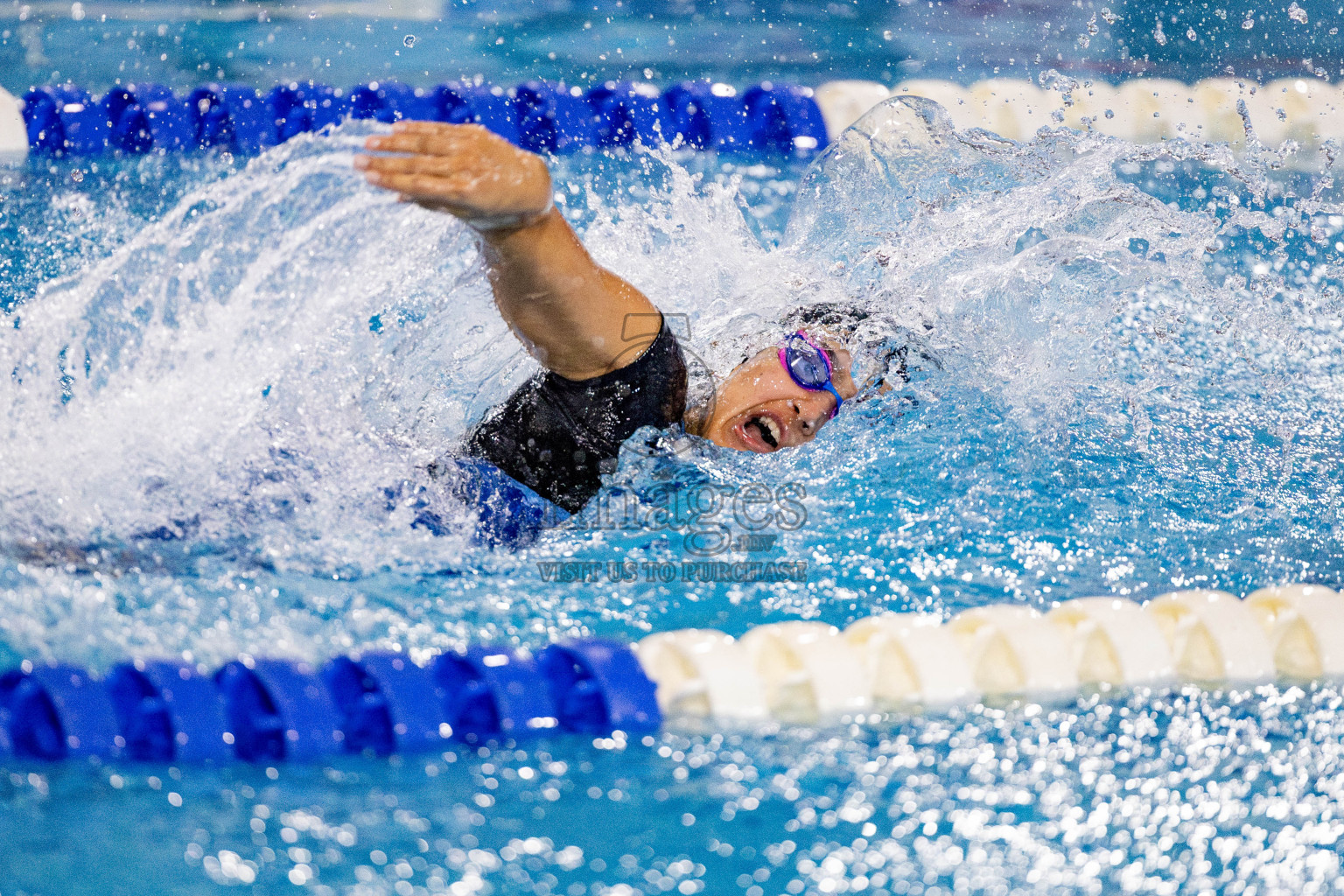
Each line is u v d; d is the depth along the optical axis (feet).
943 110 37.11
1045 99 58.29
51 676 16.94
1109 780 16.93
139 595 19.74
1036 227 33.01
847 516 24.16
